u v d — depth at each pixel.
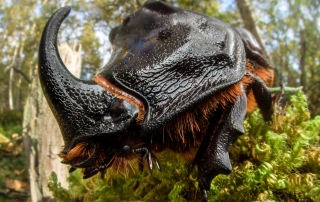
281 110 0.06
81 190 0.06
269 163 0.05
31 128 0.09
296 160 0.05
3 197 0.20
